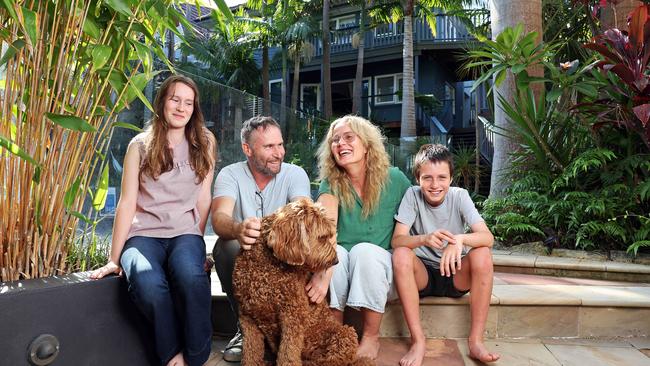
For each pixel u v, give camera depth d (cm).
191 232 181
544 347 205
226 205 184
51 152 156
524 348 204
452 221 206
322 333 159
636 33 292
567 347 204
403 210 207
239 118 482
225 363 186
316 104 1677
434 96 1505
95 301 149
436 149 203
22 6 145
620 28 398
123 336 159
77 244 190
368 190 202
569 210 329
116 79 164
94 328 148
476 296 192
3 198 147
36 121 150
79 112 158
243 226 154
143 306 154
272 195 194
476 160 828
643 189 294
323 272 156
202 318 159
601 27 411
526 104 355
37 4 148
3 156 145
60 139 157
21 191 151
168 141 179
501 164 421
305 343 157
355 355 158
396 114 1561
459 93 1761
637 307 215
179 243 172
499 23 436
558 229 337
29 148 150
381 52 1511
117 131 303
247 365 153
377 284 183
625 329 217
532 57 337
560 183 334
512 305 218
